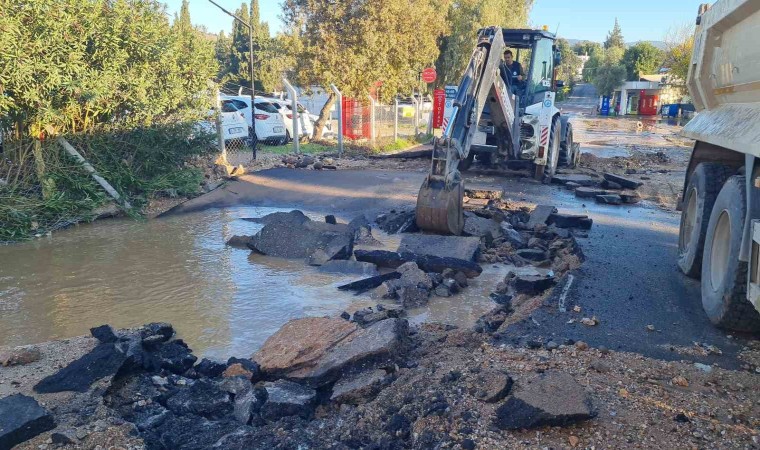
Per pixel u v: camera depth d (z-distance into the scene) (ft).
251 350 17.42
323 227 29.14
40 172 32.53
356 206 37.32
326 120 72.13
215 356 16.97
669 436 11.37
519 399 11.80
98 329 16.29
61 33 31.81
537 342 16.39
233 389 14.10
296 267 25.52
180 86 40.34
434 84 106.11
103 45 34.86
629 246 27.32
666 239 28.86
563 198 40.04
